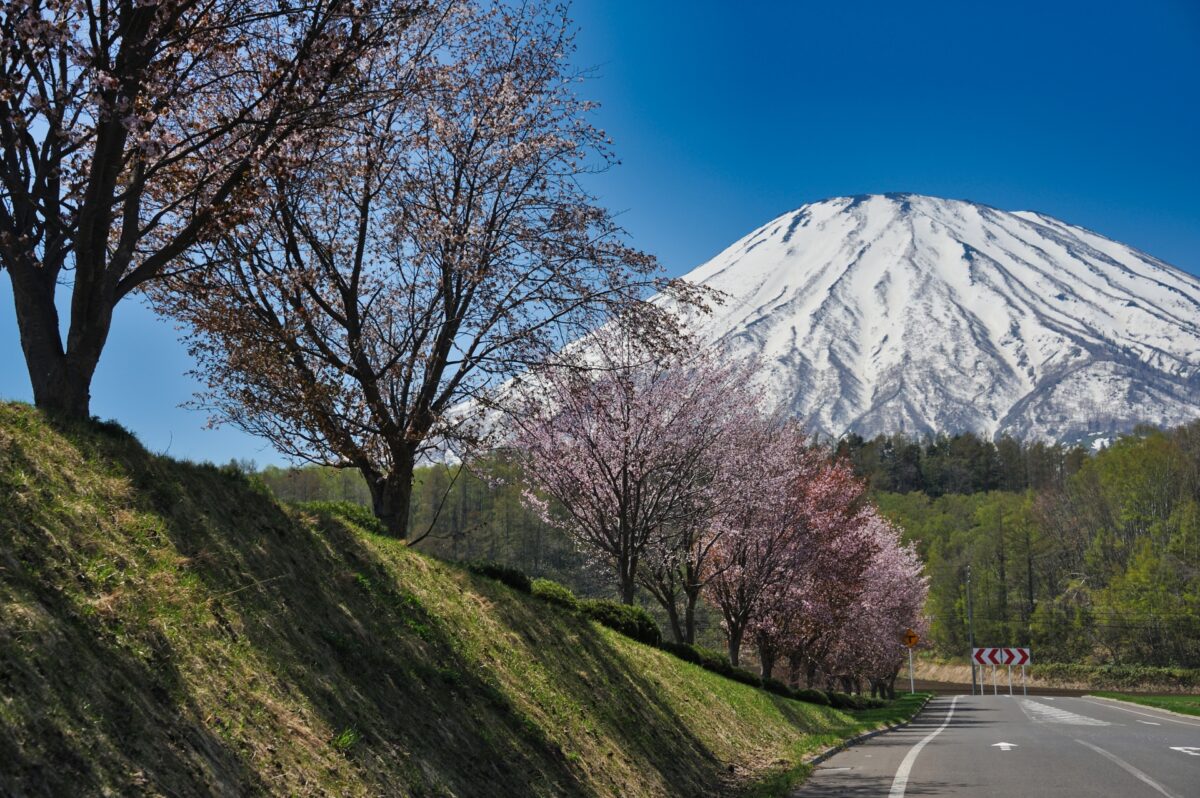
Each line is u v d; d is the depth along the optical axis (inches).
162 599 285.0
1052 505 4451.3
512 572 659.4
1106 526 4138.8
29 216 390.6
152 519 327.9
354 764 289.1
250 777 245.4
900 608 2149.4
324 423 620.7
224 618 304.8
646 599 1835.6
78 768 197.5
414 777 311.1
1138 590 3575.3
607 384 787.4
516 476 951.6
